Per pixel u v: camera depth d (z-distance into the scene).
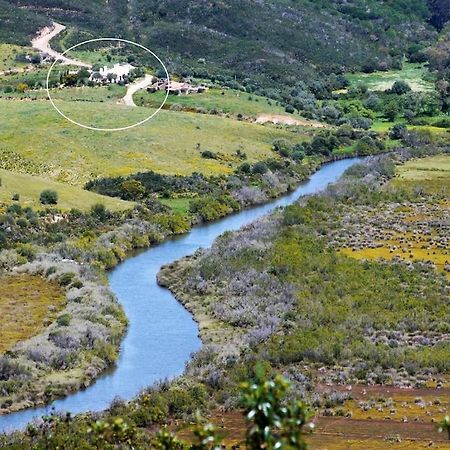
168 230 110.19
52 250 96.69
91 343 70.75
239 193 128.12
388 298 80.56
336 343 68.88
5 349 68.94
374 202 120.50
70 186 122.56
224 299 82.00
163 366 68.12
